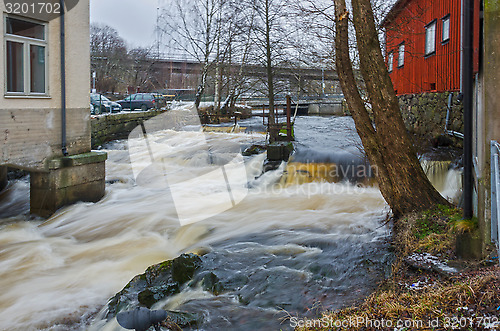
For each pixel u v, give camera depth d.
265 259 6.48
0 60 9.14
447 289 4.40
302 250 6.84
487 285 4.23
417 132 17.23
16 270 6.64
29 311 5.29
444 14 15.12
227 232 7.71
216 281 5.64
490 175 5.06
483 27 5.09
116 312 5.03
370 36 7.83
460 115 12.84
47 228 9.05
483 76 5.12
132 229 8.00
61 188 10.34
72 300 5.59
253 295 5.27
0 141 9.20
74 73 10.98
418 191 7.56
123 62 57.66
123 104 31.75
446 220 6.69
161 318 2.82
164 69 49.47
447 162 11.11
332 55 14.97
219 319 4.66
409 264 5.57
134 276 6.26
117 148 17.75
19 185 12.91
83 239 8.01
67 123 10.81
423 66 17.73
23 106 9.69
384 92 7.73
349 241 7.11
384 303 4.45
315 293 5.25
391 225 7.60
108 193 11.34
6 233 8.80
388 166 7.74
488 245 5.14
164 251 7.09
